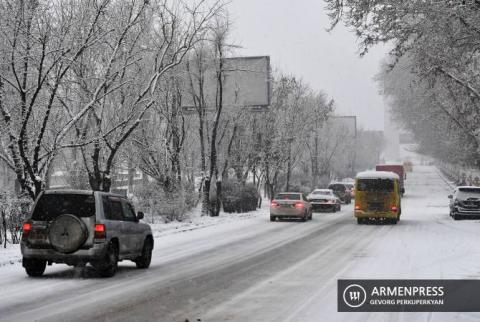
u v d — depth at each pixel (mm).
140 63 29625
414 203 60094
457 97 32844
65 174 32562
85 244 14984
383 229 31672
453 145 60719
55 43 23094
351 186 69625
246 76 45031
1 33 21484
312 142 71375
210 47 37531
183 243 24531
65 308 11281
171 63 27641
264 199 63750
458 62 24875
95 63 26938
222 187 44250
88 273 16281
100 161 30531
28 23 21234
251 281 14656
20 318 10375
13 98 23328
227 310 11102
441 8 21156
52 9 22984
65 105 24922
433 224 35281
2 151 23547
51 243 14820
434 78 26797
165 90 33781
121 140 26656
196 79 40531
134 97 28344
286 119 52688
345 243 24375
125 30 24625
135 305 11594
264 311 11008
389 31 22672
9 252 19562
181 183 35312
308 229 31781
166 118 34594
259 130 47938
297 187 63156
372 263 17906
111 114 27719
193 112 39219
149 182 36156
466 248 22125
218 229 31656
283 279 14938
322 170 74375
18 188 29984
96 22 24625
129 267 17750
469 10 21453
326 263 18047
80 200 15250
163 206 33469
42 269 15719
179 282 14578
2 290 13359
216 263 18266
